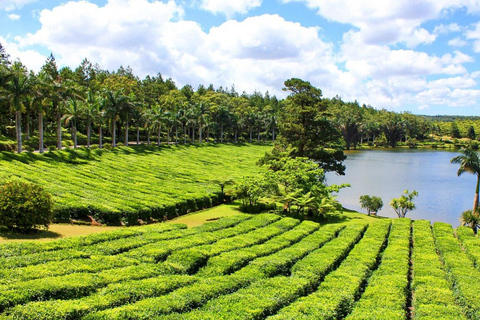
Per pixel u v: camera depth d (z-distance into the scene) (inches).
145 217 1364.4
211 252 932.6
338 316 686.5
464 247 1228.5
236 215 1464.1
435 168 3858.3
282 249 1051.9
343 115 6343.5
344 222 1556.3
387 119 7022.6
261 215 1466.5
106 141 3688.5
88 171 1924.2
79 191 1449.3
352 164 4124.0
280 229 1255.5
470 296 764.0
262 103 7691.9
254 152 4530.0
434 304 725.9
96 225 1227.9
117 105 2999.5
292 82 2279.8
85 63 4948.3
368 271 927.0
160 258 885.8
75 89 2274.9
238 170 2967.5
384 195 2501.2
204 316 592.7
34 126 3292.3
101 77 5137.8
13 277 650.8
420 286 819.4
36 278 665.6
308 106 2209.6
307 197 1604.3
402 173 3474.4
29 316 530.9
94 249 877.8
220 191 1891.0
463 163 1802.4
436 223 1540.4
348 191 2608.3
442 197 2470.5
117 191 1582.2
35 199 1003.3
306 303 680.4
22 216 975.0
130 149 3093.0
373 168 3801.7
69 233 1078.4
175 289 708.7
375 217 1819.6
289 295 717.3
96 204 1293.1
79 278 679.7
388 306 709.3
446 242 1226.6
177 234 1093.1
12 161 1715.1
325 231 1283.2
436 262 1001.5
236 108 6048.2
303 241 1139.9
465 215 1660.9
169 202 1517.0
